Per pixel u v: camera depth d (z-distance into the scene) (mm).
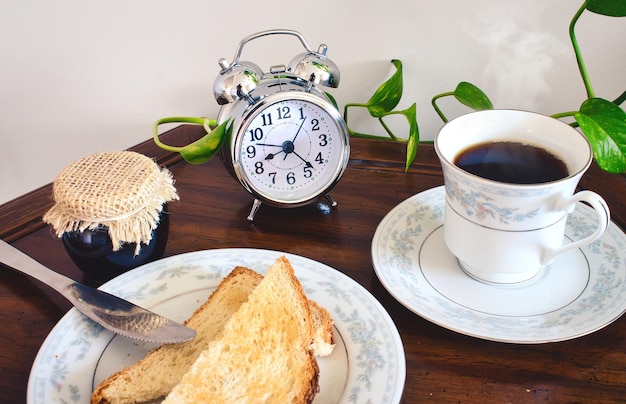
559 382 379
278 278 415
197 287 440
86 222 423
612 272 424
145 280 442
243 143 480
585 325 387
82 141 701
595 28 534
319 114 484
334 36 578
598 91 568
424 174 545
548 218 398
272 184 499
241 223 506
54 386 377
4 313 436
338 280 432
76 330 407
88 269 447
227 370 376
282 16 577
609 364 385
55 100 674
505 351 398
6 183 750
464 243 422
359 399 363
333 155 499
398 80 544
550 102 581
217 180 553
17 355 409
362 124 626
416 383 383
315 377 373
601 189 506
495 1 534
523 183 403
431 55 573
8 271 470
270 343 392
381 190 531
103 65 640
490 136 446
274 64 603
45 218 432
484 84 581
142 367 386
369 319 405
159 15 598
